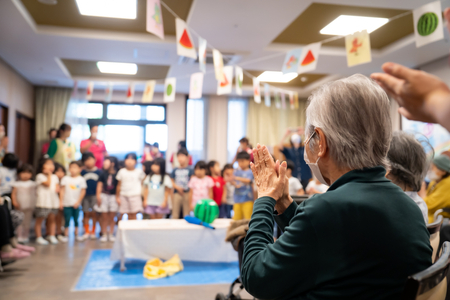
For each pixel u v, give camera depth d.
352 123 0.78
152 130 8.34
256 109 8.77
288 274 0.71
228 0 3.75
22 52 5.46
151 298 2.66
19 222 3.50
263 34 4.67
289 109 8.86
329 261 0.70
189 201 4.70
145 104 8.34
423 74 0.44
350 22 4.55
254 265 0.76
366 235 0.69
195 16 4.14
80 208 5.12
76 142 7.83
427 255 0.73
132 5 4.14
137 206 4.72
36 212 4.50
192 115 8.49
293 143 5.07
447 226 1.56
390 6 3.91
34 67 6.27
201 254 3.38
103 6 4.19
